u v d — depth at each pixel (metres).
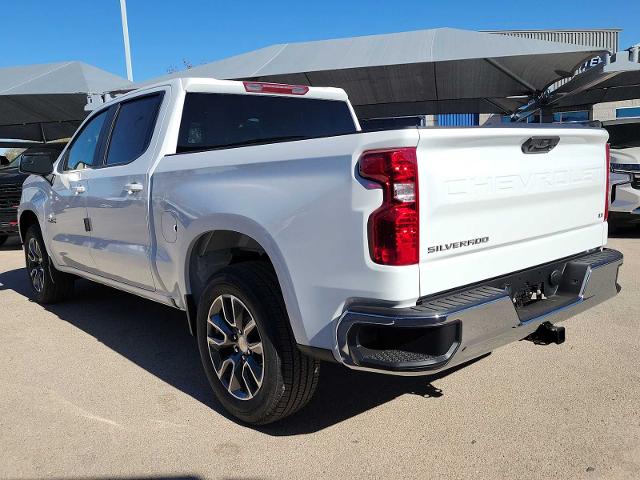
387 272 2.39
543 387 3.56
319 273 2.62
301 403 3.00
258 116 4.27
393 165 2.36
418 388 3.62
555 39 21.81
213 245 3.40
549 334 3.16
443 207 2.50
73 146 5.07
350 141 2.48
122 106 4.42
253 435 3.08
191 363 4.17
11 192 9.68
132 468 2.79
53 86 12.88
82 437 3.10
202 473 2.74
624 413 3.19
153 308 5.71
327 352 2.63
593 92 15.98
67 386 3.78
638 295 5.54
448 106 18.16
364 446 2.94
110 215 4.20
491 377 3.74
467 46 11.27
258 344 3.01
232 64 12.55
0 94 12.84
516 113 17.94
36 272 5.96
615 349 4.16
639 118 9.83
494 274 2.81
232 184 3.04
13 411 3.42
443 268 2.54
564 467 2.70
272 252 2.82
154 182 3.67
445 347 2.40
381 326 2.40
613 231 9.71
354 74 12.78
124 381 3.85
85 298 6.18
